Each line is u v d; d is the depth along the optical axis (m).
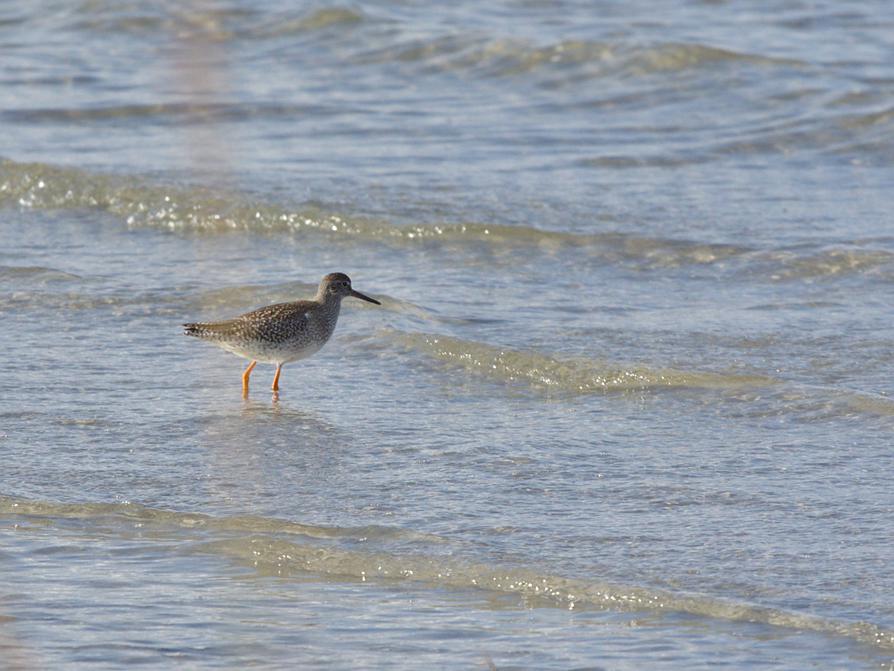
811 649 9.49
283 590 10.61
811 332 16.27
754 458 12.85
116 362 15.84
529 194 21.91
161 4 34.38
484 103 27.34
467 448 13.29
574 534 11.29
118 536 11.57
